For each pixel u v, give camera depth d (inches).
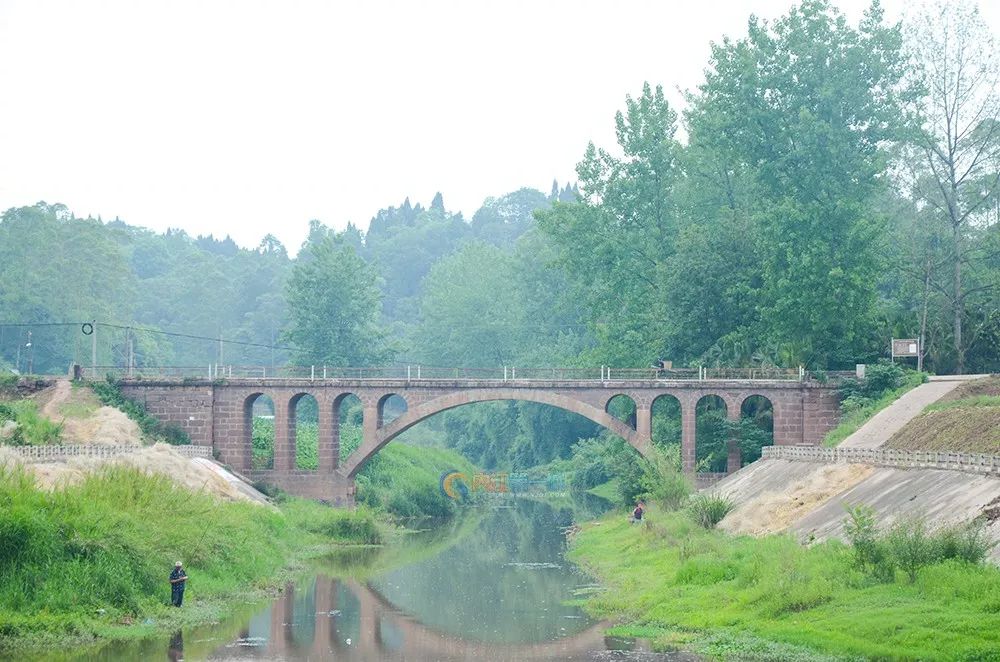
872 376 3380.9
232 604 2116.1
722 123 3732.8
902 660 1385.3
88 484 2143.2
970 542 1647.4
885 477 2278.5
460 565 2795.3
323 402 3752.5
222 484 3120.1
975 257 3757.4
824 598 1689.2
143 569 1950.1
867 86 3656.5
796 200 3565.5
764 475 2972.4
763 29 3727.9
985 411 2399.1
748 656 1546.5
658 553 2504.9
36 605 1764.3
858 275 3410.4
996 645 1342.3
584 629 1903.3
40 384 3735.2
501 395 3641.7
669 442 3720.5
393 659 1694.1
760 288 3678.6
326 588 2390.5
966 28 3619.6
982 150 3580.2
